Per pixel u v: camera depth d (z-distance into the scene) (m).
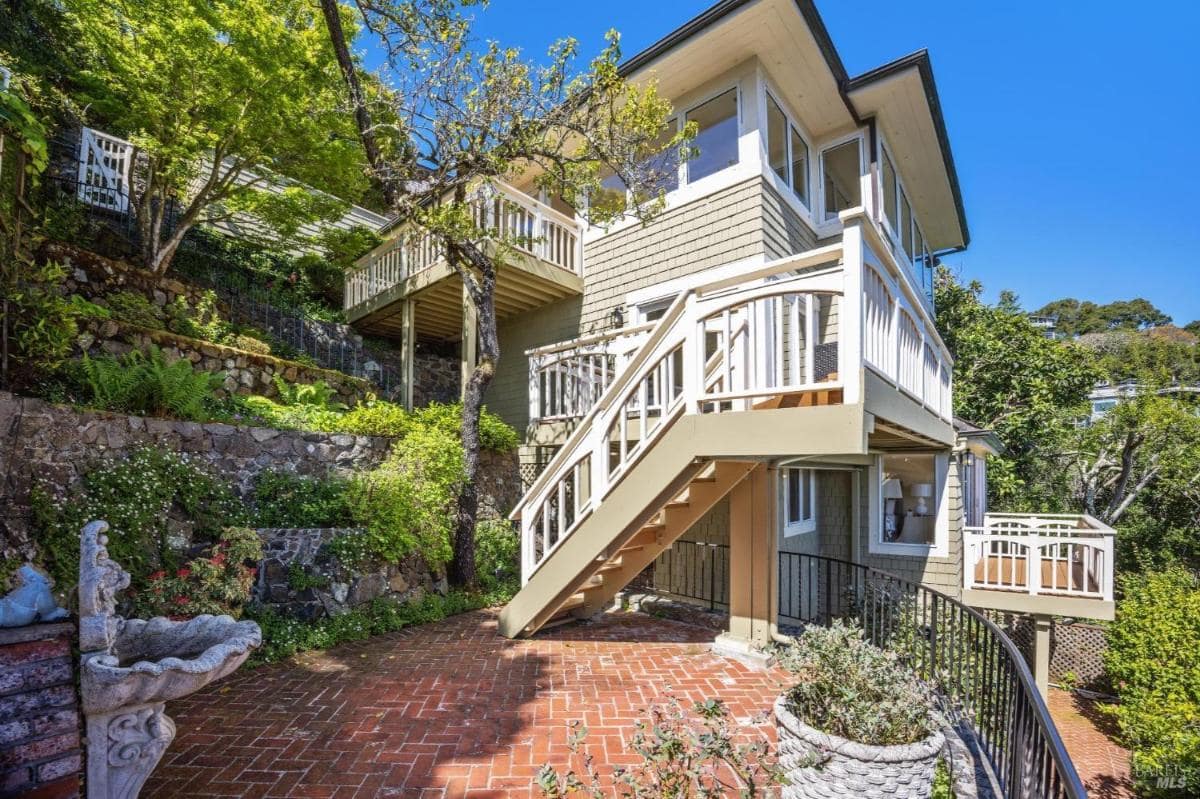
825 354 6.19
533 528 5.34
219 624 2.80
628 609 6.84
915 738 2.80
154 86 8.01
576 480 5.00
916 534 8.93
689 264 7.93
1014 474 15.47
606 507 4.63
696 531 7.86
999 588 7.41
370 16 7.16
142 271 8.02
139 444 4.95
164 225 9.87
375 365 11.27
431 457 6.62
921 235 13.12
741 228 7.35
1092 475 15.39
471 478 6.89
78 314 5.81
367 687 4.24
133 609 4.21
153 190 8.84
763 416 3.73
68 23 8.87
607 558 4.93
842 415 3.42
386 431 7.21
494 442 8.16
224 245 10.80
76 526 4.23
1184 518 14.92
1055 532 9.84
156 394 5.34
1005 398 15.04
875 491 9.01
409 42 6.78
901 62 7.55
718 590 7.48
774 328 4.55
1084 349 16.06
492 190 7.53
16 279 4.80
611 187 9.07
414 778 3.03
